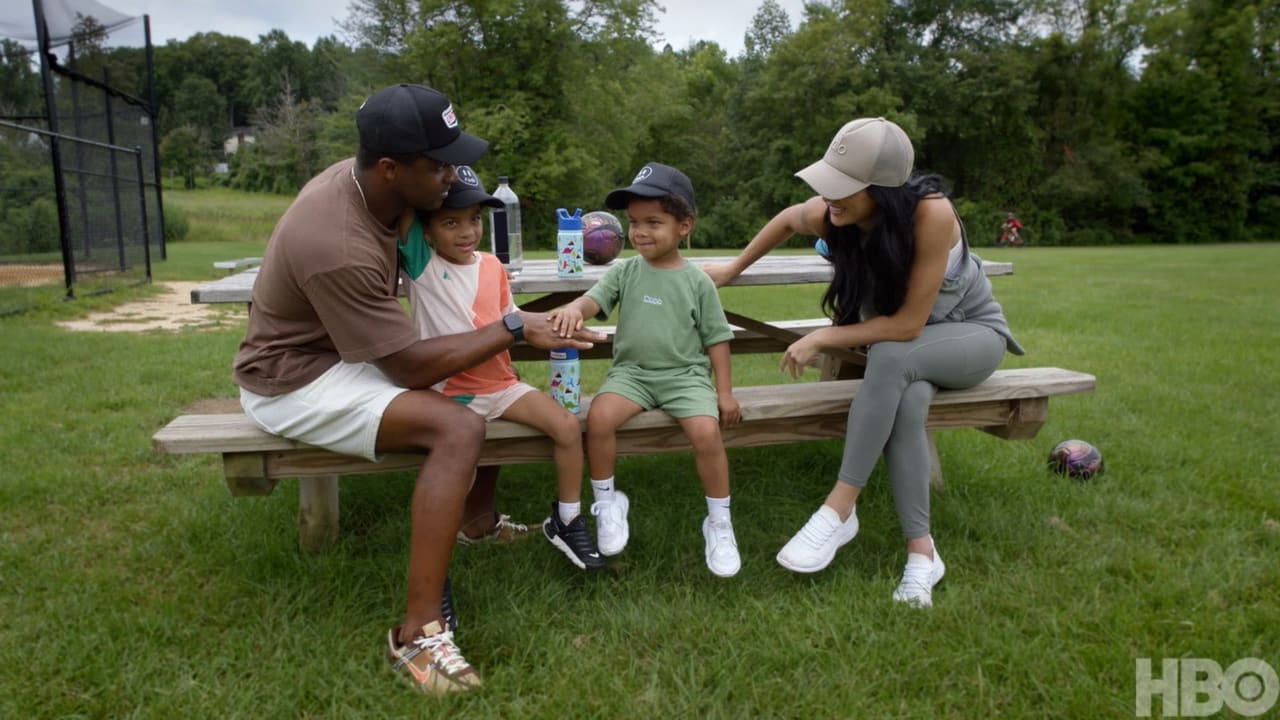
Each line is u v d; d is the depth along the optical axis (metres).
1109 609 2.26
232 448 2.21
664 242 2.57
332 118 30.34
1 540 2.69
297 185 54.34
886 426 2.42
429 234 2.43
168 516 2.89
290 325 2.13
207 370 5.17
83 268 10.40
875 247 2.38
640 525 2.85
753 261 3.11
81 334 6.34
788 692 1.93
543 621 2.22
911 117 36.56
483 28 28.50
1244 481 3.19
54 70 9.34
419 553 1.99
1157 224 39.75
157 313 8.07
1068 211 40.22
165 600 2.32
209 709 1.86
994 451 3.59
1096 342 6.16
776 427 2.66
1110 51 38.94
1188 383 4.80
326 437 2.14
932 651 2.07
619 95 31.30
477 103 29.30
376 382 2.16
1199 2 38.69
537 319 2.27
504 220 3.47
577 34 29.38
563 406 2.56
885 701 1.91
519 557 2.60
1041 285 10.86
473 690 1.92
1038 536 2.73
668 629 2.18
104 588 2.38
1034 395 2.73
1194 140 38.16
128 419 4.04
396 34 29.28
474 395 2.44
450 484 2.01
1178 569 2.50
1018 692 1.94
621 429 2.49
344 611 2.26
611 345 4.22
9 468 3.29
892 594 2.35
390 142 1.94
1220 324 7.10
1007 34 40.22
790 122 39.94
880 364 2.43
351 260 1.98
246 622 2.21
